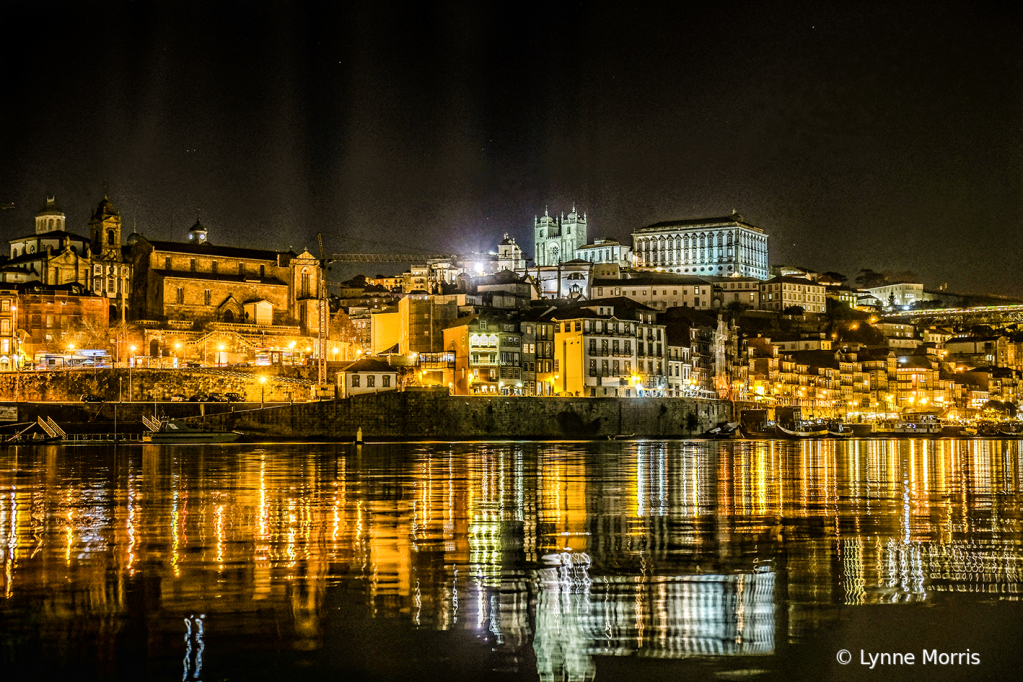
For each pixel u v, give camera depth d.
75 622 32.16
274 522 52.41
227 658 29.11
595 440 163.38
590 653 29.92
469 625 32.31
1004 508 62.44
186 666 28.45
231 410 149.50
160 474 83.44
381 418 152.00
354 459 106.00
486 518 54.47
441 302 190.38
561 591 36.44
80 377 160.75
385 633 31.38
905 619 33.62
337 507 59.19
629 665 29.12
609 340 188.12
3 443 136.50
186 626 31.86
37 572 38.81
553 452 123.62
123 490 69.12
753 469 96.19
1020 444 187.38
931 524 54.03
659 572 39.72
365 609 33.84
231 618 32.69
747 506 61.38
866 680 28.12
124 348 195.25
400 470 89.00
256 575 38.50
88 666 28.39
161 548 44.06
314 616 33.00
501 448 133.50
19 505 59.72
